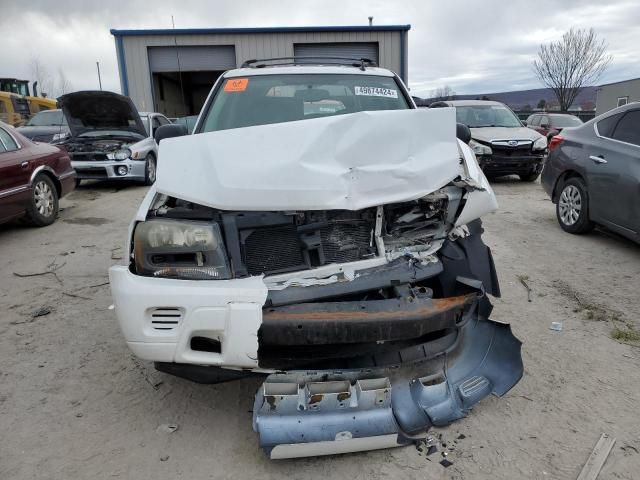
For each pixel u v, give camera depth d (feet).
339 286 8.21
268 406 7.80
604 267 16.96
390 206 9.30
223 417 9.27
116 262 18.13
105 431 8.86
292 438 7.62
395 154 8.78
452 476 7.75
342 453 8.05
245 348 7.57
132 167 33.19
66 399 9.80
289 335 7.54
